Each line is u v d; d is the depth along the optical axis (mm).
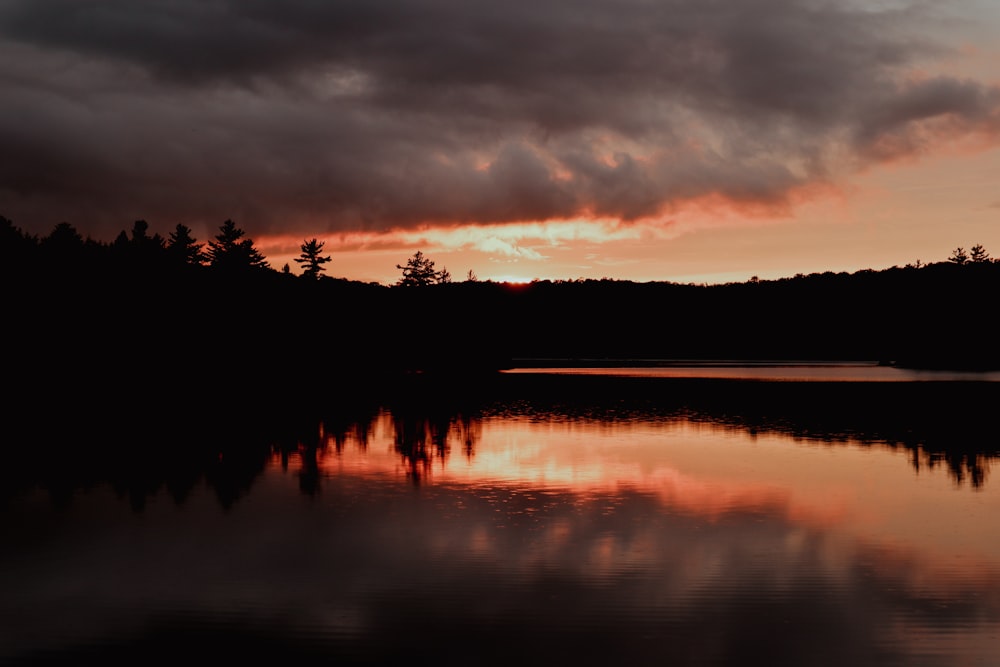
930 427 33156
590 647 10672
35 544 15273
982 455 25750
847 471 22938
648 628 11297
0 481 21297
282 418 37156
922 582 13148
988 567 13922
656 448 27469
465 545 15219
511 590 12750
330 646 10719
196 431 32062
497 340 120688
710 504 18703
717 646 10711
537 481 21469
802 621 11523
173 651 10570
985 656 10422
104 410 40531
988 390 53625
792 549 15016
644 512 17891
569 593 12625
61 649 10617
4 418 36688
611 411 40750
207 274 89188
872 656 10430
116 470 23062
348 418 37188
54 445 28078
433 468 23453
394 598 12406
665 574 13570
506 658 10352
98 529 16359
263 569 13758
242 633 11133
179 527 16516
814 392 52781
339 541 15461
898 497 19484
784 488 20547
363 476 22141
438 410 41375
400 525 16672
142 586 12938
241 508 18219
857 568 13906
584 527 16547
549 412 40219
